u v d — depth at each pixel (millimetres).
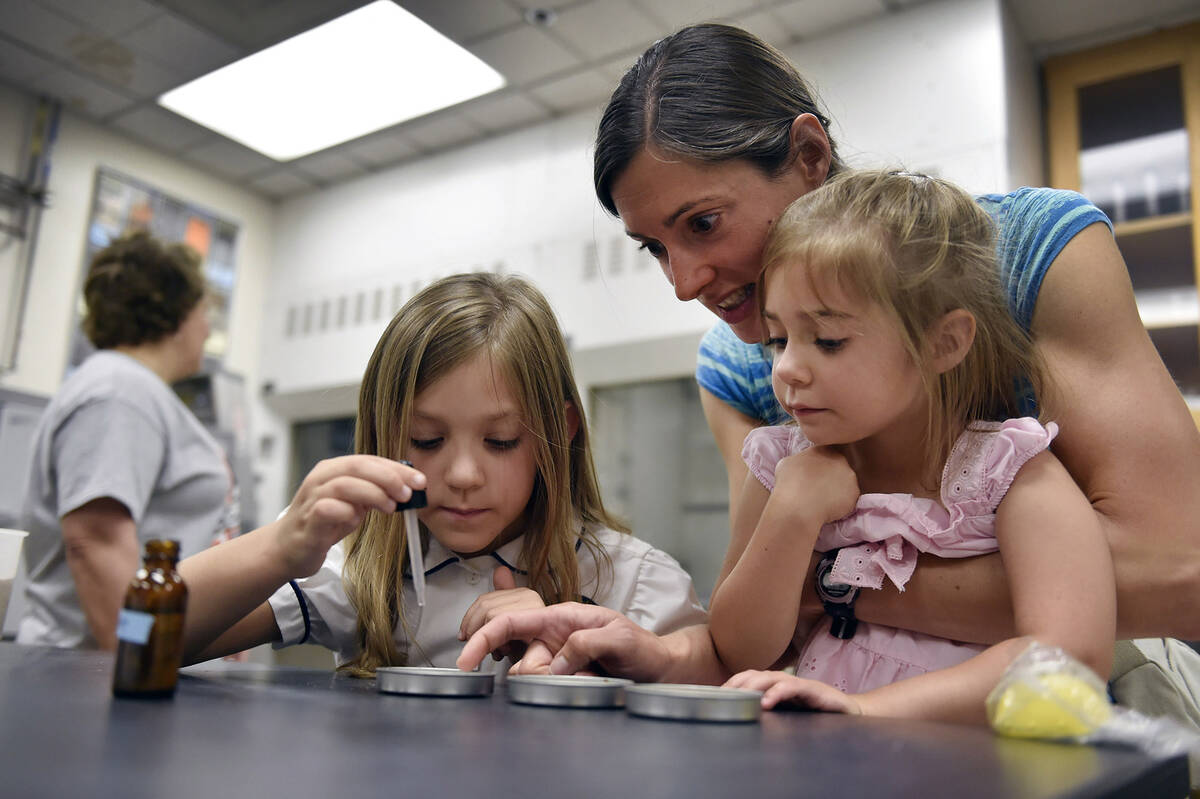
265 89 3420
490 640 794
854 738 480
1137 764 421
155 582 579
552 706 580
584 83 3295
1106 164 2906
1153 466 777
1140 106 2908
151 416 1683
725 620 861
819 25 2977
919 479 856
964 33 2758
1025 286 867
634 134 956
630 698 553
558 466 1060
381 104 3496
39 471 1711
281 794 316
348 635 1024
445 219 3795
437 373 953
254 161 4020
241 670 859
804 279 774
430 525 983
